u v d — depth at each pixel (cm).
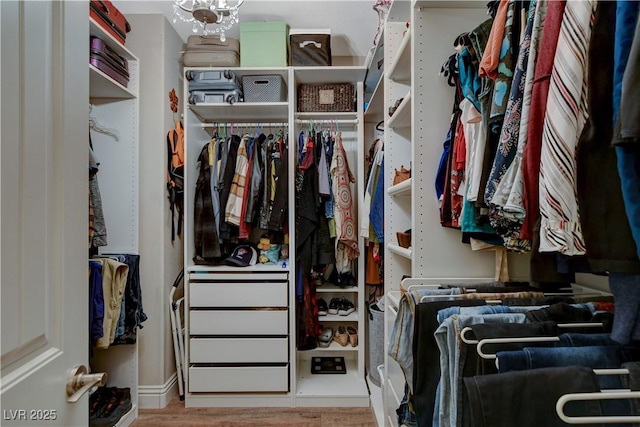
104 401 183
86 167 72
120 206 205
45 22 60
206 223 214
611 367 58
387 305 159
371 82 233
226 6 174
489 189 76
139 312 188
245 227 210
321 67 214
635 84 43
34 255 56
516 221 71
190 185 220
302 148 222
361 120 229
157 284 209
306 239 212
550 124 56
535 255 62
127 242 205
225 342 209
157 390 207
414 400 85
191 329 209
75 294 67
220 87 215
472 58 95
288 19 238
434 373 83
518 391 51
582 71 55
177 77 229
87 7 72
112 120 205
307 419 197
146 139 210
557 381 51
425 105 115
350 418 198
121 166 206
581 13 55
